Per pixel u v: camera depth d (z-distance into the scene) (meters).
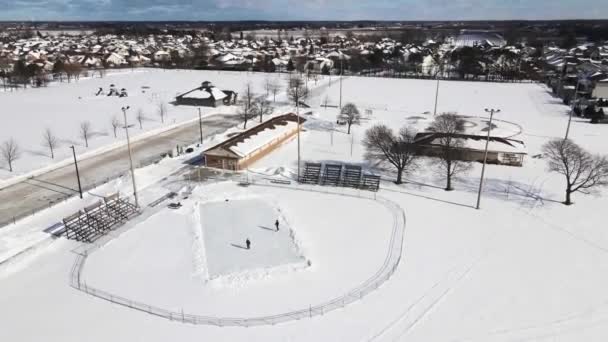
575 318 31.84
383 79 159.38
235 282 36.31
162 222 47.12
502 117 98.00
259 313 32.53
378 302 33.72
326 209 50.69
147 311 32.72
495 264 38.91
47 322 31.53
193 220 47.47
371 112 101.00
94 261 39.47
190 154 71.25
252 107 98.44
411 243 42.59
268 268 38.34
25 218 47.59
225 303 33.66
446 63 194.25
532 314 32.28
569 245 42.25
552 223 46.78
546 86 141.88
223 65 195.38
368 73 179.25
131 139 81.00
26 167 64.62
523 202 52.19
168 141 81.00
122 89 129.00
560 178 59.88
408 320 31.70
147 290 35.22
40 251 41.00
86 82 150.12
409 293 34.81
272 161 67.69
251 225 46.78
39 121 93.25
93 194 54.66
